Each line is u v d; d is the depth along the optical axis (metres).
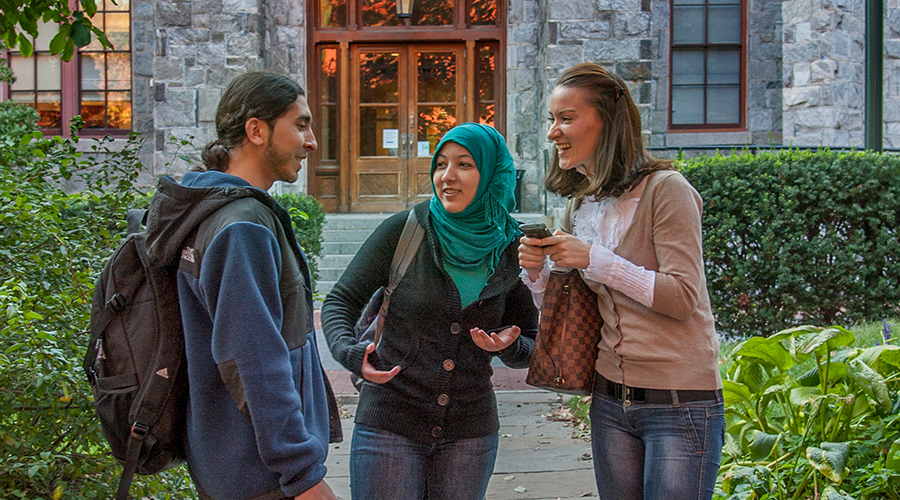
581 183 2.38
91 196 3.27
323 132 12.53
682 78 12.73
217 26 10.97
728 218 6.92
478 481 2.34
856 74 11.73
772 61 12.55
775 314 7.00
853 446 3.02
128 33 12.79
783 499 2.97
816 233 7.07
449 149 2.27
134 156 3.53
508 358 2.36
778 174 6.90
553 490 3.88
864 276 7.05
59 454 2.62
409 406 2.26
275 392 1.64
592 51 10.95
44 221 2.91
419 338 2.28
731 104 12.73
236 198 1.78
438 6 12.34
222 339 1.66
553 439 4.75
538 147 11.83
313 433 1.87
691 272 2.03
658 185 2.12
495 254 2.35
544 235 2.09
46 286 2.79
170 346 1.79
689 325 2.08
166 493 2.86
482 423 2.33
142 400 1.78
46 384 2.48
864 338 5.86
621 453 2.18
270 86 1.90
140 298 1.81
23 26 3.81
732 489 3.05
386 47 12.41
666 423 2.05
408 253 2.32
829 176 6.86
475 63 12.37
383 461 2.23
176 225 1.76
